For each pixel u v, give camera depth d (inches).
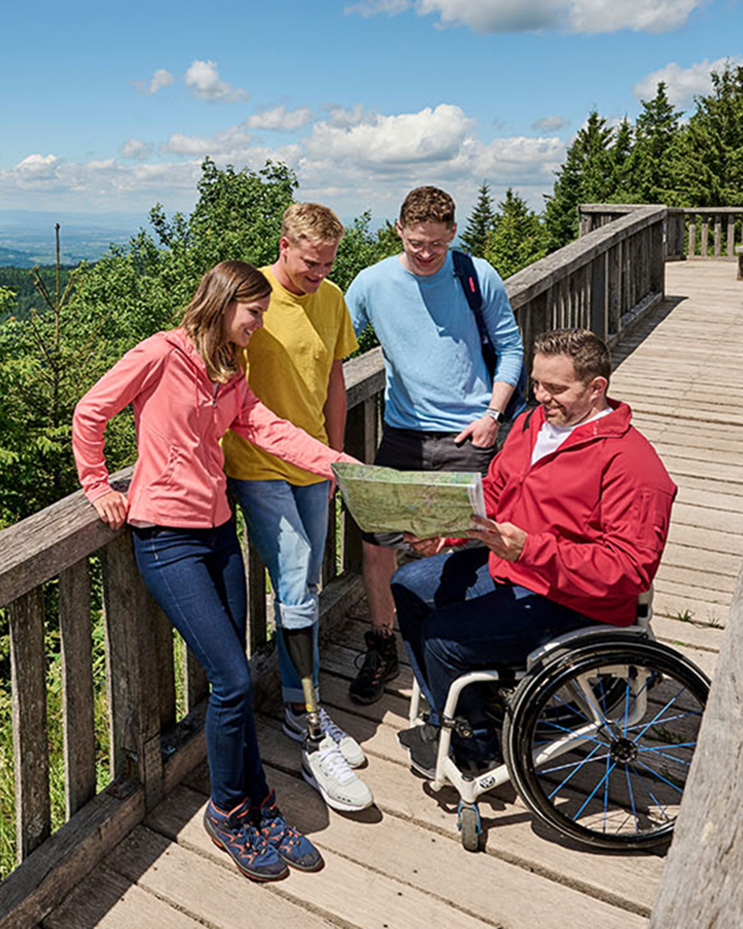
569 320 244.7
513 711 86.8
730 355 283.4
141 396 88.1
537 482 90.4
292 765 110.3
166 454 87.7
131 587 94.0
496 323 116.8
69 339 541.0
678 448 206.8
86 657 95.0
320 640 136.4
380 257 1488.7
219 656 88.0
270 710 121.6
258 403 98.0
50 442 525.0
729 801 51.4
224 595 93.8
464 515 83.6
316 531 106.9
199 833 98.2
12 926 84.7
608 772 95.3
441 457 118.3
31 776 89.3
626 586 85.4
